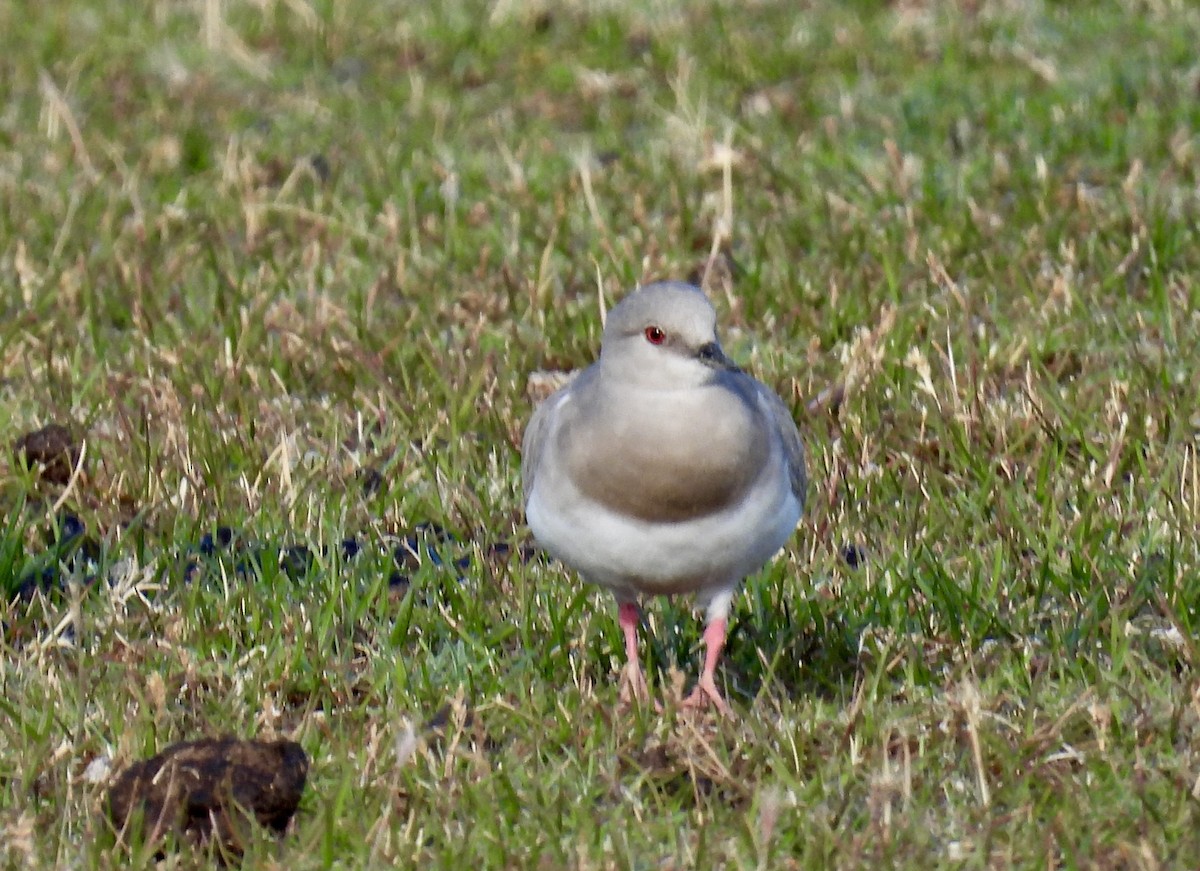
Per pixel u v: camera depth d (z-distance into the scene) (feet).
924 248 50.93
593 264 51.11
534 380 45.09
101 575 36.52
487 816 28.91
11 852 28.45
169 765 29.22
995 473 39.50
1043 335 45.68
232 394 44.60
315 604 35.50
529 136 62.54
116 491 40.27
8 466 41.42
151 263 52.65
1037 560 36.86
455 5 74.54
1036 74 64.13
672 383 30.30
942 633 34.55
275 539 38.06
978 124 60.64
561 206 55.16
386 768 30.35
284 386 45.16
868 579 36.22
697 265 51.52
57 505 39.04
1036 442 41.04
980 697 31.53
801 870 27.68
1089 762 29.78
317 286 51.55
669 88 65.98
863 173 56.49
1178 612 33.86
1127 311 46.73
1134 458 40.16
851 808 29.27
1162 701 31.63
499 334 48.19
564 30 71.77
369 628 35.55
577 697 32.76
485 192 57.52
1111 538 37.17
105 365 46.37
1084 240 50.78
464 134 63.05
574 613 35.73
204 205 57.82
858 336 45.83
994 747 30.27
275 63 70.59
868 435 41.29
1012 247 51.01
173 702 32.78
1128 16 68.54
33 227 55.57
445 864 27.86
